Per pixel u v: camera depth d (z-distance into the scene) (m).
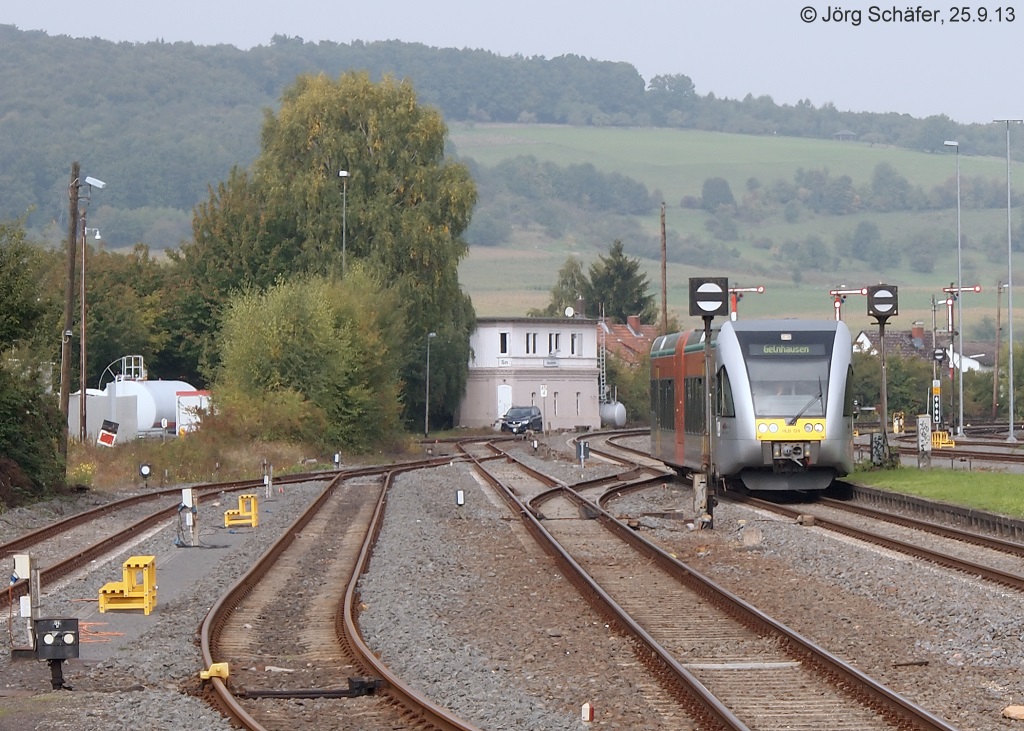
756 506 82.81
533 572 54.06
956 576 50.16
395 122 190.62
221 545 65.19
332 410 155.75
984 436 192.25
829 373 83.38
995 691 31.45
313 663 36.28
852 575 50.47
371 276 179.12
